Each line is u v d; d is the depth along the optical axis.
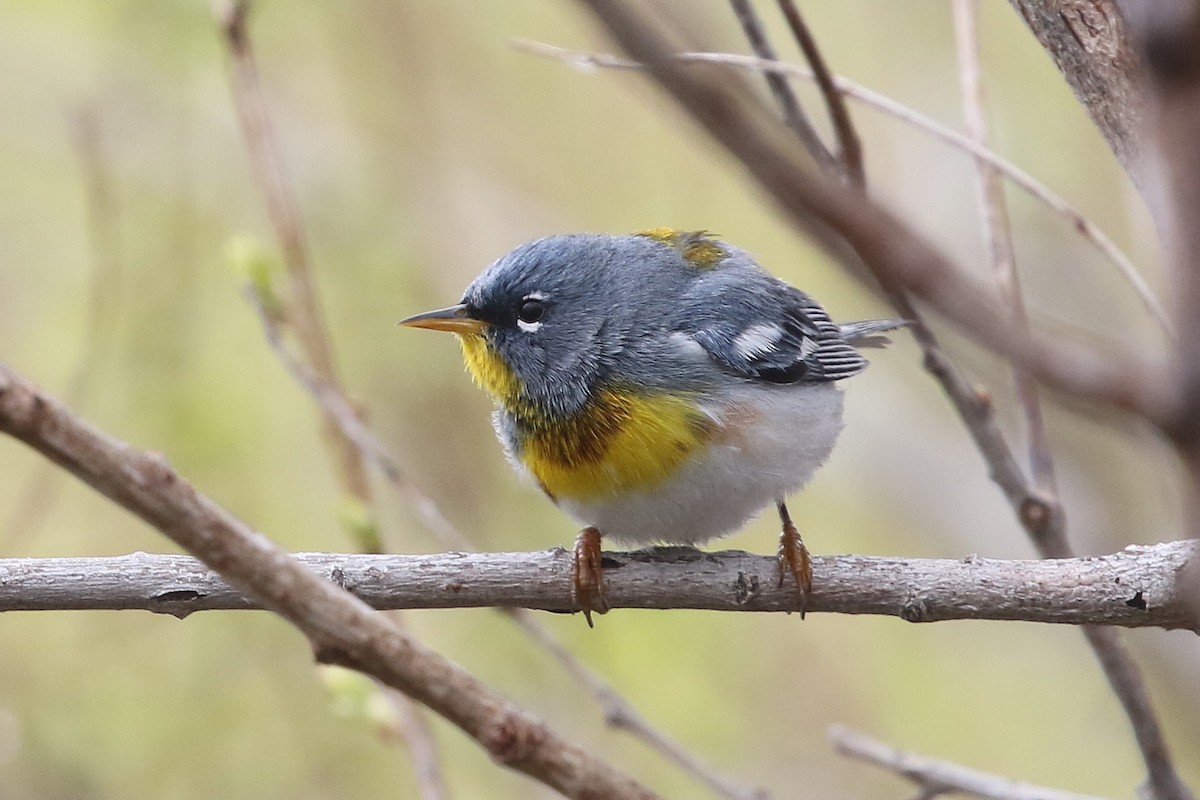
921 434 14.74
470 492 14.22
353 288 14.61
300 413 14.41
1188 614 6.60
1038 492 7.99
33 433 3.54
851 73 15.01
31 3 15.62
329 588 3.96
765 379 8.57
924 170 14.38
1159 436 2.47
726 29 14.88
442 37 15.89
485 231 15.35
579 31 16.03
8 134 15.38
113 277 13.29
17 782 12.48
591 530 7.46
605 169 15.82
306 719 13.18
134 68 15.16
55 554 13.70
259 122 9.45
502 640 13.39
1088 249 13.59
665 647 13.80
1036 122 14.30
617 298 8.59
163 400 13.84
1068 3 6.11
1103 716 14.56
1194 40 2.24
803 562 7.25
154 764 12.87
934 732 14.35
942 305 2.64
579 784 4.06
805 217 2.70
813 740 14.18
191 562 6.68
